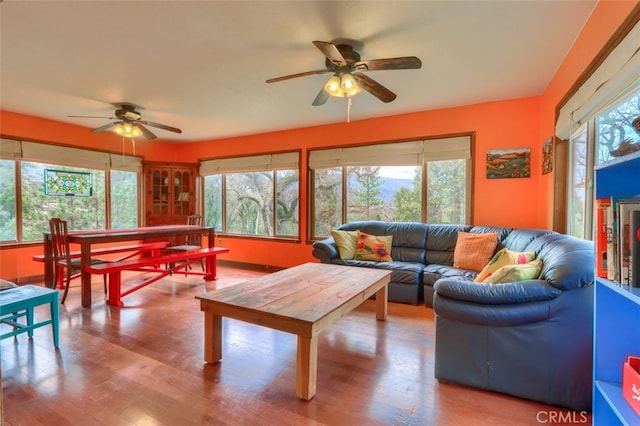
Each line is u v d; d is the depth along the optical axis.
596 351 1.36
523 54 2.56
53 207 4.62
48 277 3.76
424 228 4.02
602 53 1.88
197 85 3.23
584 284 1.69
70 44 2.41
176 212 5.94
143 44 2.41
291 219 5.19
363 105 3.87
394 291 3.55
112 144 5.24
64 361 2.18
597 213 1.31
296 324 1.78
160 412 1.67
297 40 2.36
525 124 3.56
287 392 1.85
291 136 5.10
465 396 1.82
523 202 3.59
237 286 2.40
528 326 1.77
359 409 1.70
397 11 2.01
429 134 4.07
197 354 2.30
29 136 4.30
